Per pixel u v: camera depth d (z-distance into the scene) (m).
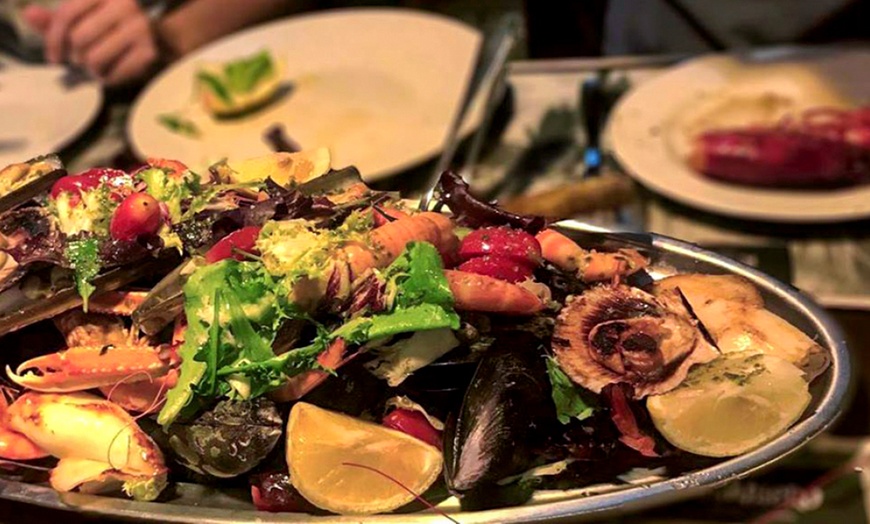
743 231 0.76
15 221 0.45
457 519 0.38
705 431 0.39
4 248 0.44
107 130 0.96
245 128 0.91
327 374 0.40
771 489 0.63
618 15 1.08
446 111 0.90
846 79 0.86
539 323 0.41
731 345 0.41
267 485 0.40
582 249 0.45
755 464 0.38
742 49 0.93
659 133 0.85
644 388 0.40
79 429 0.42
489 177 0.82
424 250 0.40
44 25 1.10
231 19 1.15
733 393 0.39
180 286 0.41
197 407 0.40
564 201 0.69
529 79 0.94
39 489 0.42
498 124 0.88
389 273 0.40
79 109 0.97
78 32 1.07
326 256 0.40
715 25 1.02
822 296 0.70
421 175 0.83
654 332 0.41
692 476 0.39
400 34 1.02
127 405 0.43
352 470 0.39
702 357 0.40
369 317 0.39
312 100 0.94
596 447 0.40
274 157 0.50
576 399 0.40
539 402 0.40
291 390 0.40
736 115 0.85
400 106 0.92
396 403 0.41
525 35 1.02
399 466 0.40
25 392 0.45
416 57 0.99
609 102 0.90
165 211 0.44
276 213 0.42
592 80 0.92
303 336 0.40
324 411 0.40
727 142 0.78
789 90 0.87
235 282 0.39
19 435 0.43
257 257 0.40
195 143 0.90
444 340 0.40
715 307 0.43
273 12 1.16
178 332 0.41
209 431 0.40
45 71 1.05
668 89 0.89
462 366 0.41
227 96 0.92
